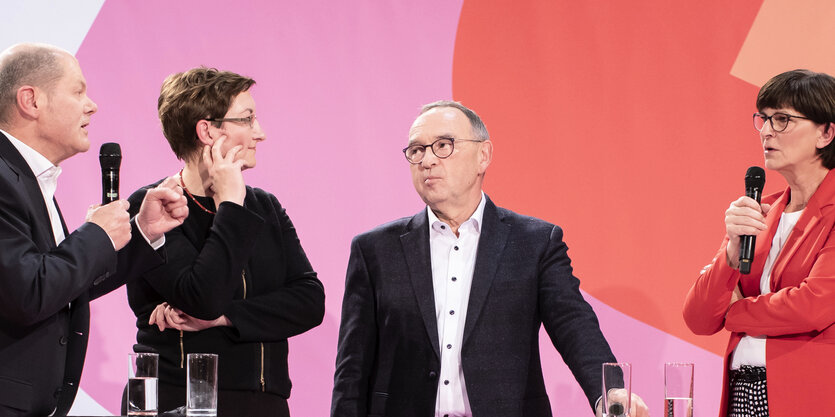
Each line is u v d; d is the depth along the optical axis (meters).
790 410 4.74
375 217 6.75
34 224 4.15
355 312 5.21
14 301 3.84
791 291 4.77
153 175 6.82
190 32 6.86
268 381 4.98
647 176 6.59
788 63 6.49
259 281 5.16
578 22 6.70
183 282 4.74
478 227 5.15
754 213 4.76
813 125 4.94
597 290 6.60
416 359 4.98
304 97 6.83
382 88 6.80
